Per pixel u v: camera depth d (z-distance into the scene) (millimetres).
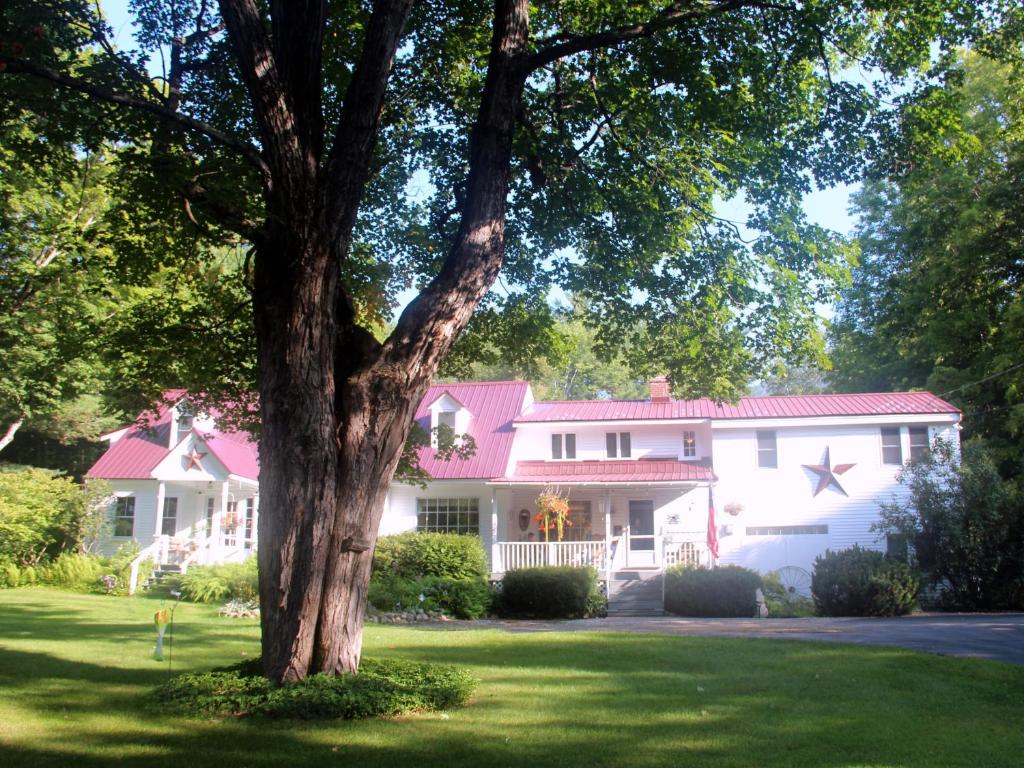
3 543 23453
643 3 11445
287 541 7801
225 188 9609
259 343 8352
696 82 11422
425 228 13391
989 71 30281
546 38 12172
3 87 8844
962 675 10250
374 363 8492
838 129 11680
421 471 13336
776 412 27469
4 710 7449
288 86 8305
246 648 12086
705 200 12156
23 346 22406
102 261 12195
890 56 11398
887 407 26953
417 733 6875
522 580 20906
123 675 9438
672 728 7242
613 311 13703
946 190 30859
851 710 8094
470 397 30562
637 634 14539
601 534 27797
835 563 21516
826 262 12031
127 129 9578
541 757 6242
